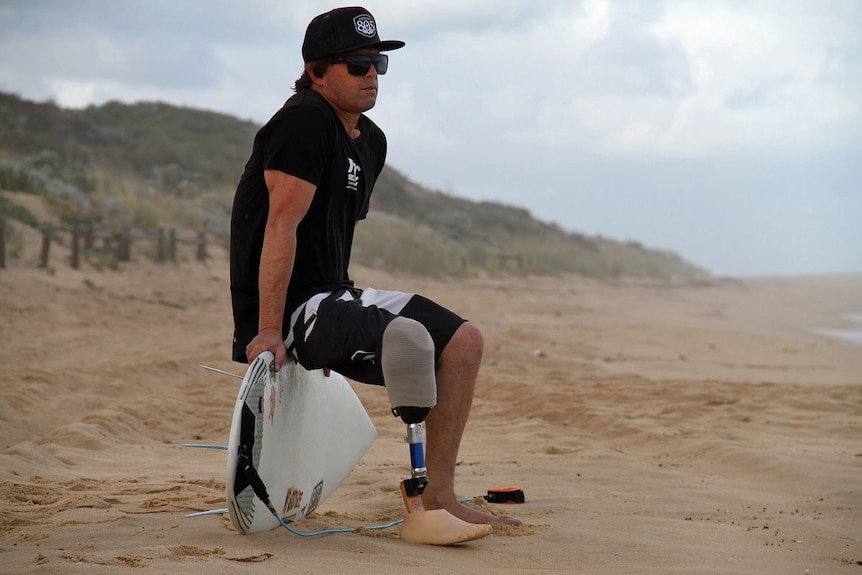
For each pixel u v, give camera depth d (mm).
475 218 88562
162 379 14664
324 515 6285
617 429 11898
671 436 11250
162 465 8914
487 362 18000
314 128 5426
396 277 43906
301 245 5590
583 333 26359
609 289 58000
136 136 74750
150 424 11336
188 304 27172
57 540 5176
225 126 87938
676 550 5523
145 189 48719
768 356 23969
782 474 8984
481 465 9297
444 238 67875
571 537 5695
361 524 6004
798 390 15234
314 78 5715
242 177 5695
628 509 7148
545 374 16766
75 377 13312
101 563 4406
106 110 84250
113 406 11883
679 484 8406
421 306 5629
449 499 5645
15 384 12203
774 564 5391
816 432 11641
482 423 12297
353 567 4574
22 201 33625
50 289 24250
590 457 9844
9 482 7238
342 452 6234
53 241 29641
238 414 4988
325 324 5359
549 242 87875
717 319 39125
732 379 18453
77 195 37344
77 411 11508
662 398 14258
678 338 27078
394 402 5250
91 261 28969
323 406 5945
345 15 5668
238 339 5730
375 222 52531
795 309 48562
